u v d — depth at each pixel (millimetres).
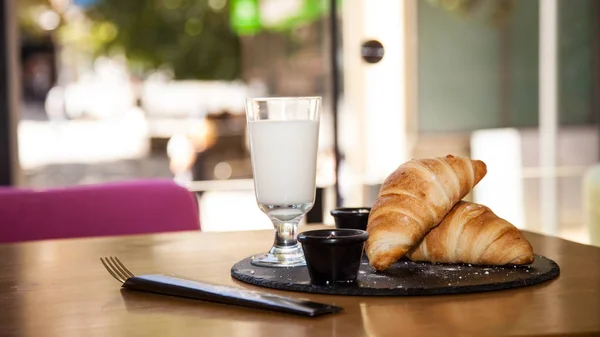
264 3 3930
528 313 830
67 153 3850
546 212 4086
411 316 822
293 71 3885
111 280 1072
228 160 4047
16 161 3453
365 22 3754
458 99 3916
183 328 802
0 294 998
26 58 3734
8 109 3412
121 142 3971
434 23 3861
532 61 4016
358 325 791
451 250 1054
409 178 1029
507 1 3967
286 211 1135
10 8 3410
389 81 3791
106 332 798
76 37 3865
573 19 4062
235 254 1261
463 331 763
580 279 1005
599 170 2840
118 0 3957
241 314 848
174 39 4020
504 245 1031
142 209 2162
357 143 3762
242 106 4027
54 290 1016
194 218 2215
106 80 3941
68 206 2109
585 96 4098
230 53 4008
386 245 1004
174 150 4043
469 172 1042
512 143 4012
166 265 1170
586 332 760
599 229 2725
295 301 858
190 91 4047
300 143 1119
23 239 2062
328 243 938
